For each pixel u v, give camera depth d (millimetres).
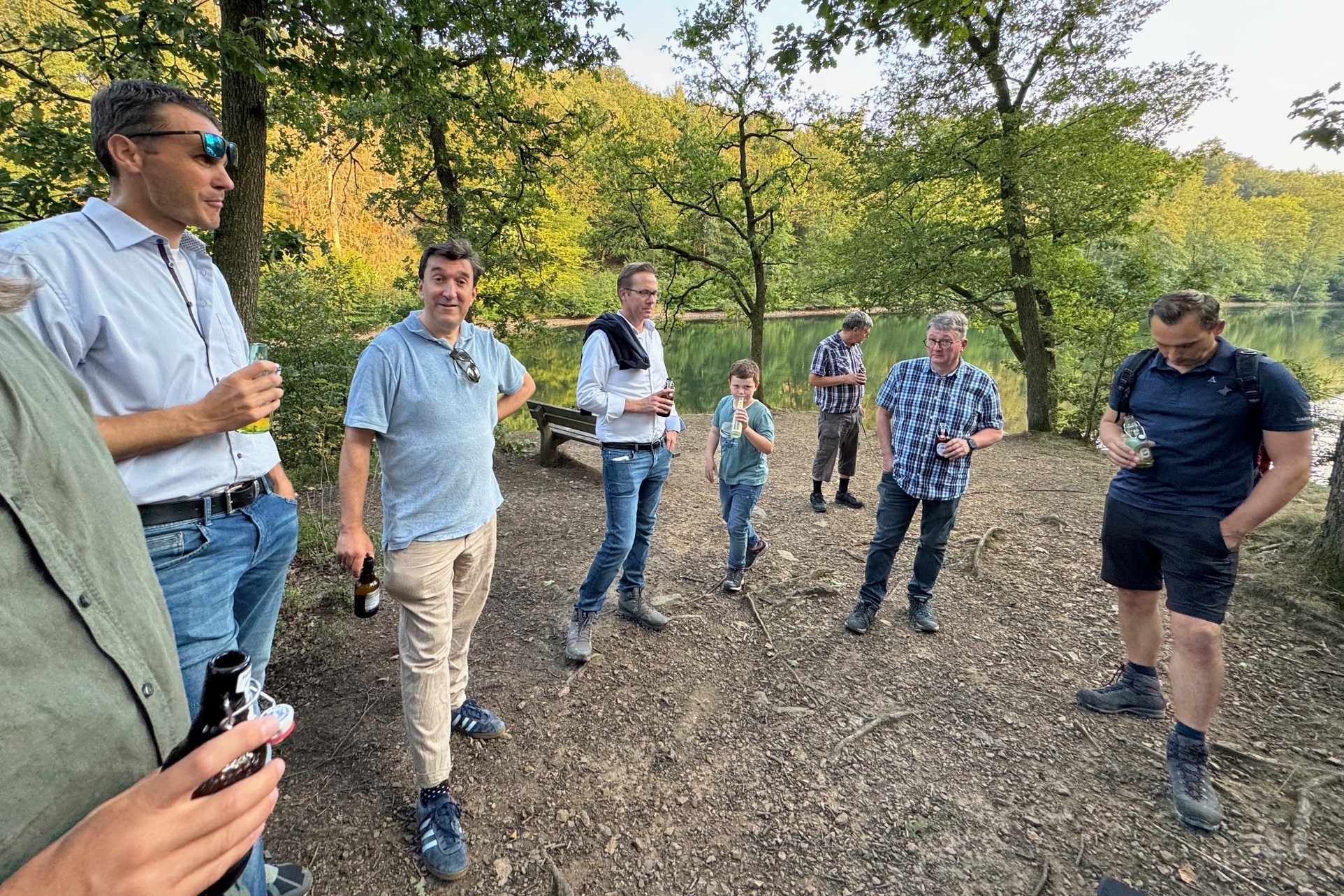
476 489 1969
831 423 5039
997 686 2789
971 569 3963
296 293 6547
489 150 8484
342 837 1918
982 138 9109
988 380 3008
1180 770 2107
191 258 1472
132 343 1268
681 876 1862
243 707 613
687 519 4980
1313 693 2658
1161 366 2305
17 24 4789
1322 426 10250
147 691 605
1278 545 3738
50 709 492
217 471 1393
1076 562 4066
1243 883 1819
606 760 2314
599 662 2926
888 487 3164
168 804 457
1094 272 9453
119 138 1250
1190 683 2088
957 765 2311
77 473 601
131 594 626
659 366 2977
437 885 1797
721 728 2504
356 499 1815
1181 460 2166
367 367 1762
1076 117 8562
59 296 1165
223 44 3422
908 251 9969
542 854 1916
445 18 5871
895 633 3242
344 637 3012
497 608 3432
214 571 1396
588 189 13992
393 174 8445
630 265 2861
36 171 4188
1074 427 9812
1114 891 1761
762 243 11953
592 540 4500
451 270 1833
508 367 2291
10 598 480
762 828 2035
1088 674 2871
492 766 2256
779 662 2973
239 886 740
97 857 424
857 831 2021
